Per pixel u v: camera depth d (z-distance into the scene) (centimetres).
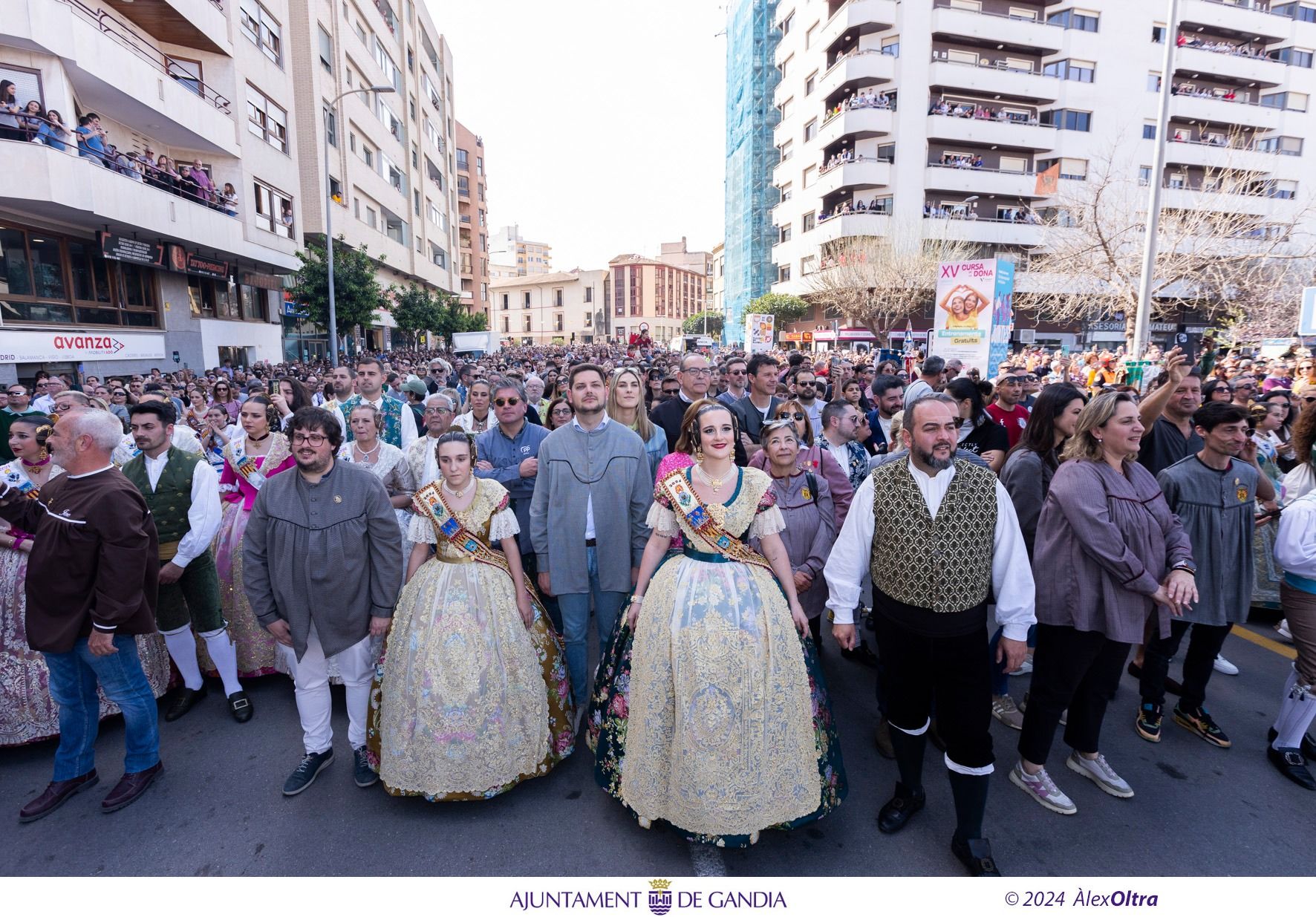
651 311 10319
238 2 1931
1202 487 355
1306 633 324
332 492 311
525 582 343
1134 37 3716
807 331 4175
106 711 386
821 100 3922
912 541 265
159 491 377
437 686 296
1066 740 335
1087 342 3575
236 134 1886
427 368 1688
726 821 252
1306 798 316
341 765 344
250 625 430
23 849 282
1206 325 3231
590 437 364
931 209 3572
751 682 258
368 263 2372
